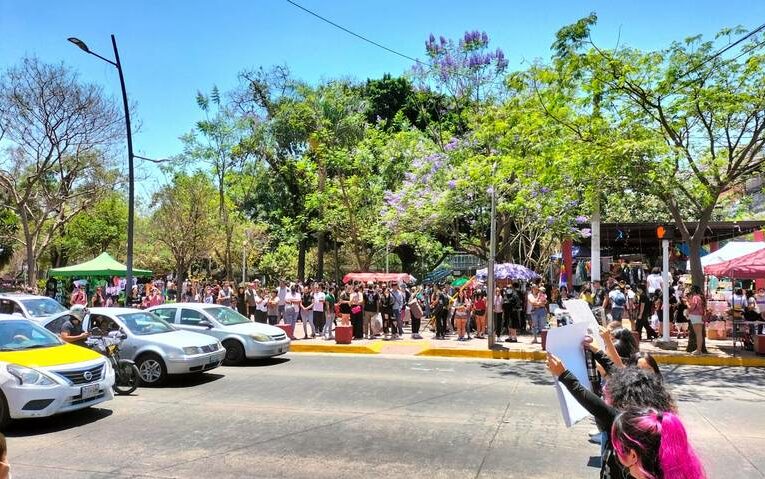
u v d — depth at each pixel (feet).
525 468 20.94
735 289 67.15
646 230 81.87
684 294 65.51
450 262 152.87
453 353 53.06
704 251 92.43
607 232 86.43
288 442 24.23
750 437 25.76
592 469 20.84
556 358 11.30
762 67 46.50
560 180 52.06
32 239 96.84
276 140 117.08
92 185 97.86
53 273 89.76
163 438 24.88
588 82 48.80
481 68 86.99
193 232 102.12
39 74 82.48
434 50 87.71
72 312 38.63
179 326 47.96
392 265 158.40
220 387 37.06
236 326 48.01
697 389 37.83
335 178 105.60
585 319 16.20
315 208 111.24
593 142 48.37
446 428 26.61
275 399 33.17
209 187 107.14
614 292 55.31
